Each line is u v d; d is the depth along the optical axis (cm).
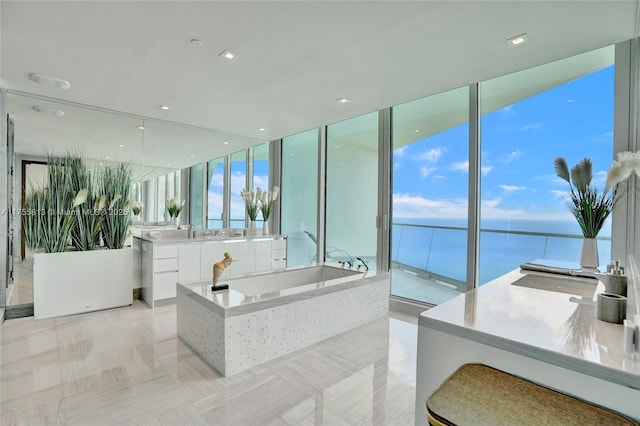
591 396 93
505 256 347
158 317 373
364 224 480
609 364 91
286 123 476
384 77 307
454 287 381
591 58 284
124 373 242
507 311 137
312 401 211
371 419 194
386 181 444
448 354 123
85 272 396
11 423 184
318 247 548
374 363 266
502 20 214
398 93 349
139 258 458
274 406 205
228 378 237
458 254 376
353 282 346
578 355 97
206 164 532
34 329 332
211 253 470
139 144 455
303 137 584
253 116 440
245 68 290
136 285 457
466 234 368
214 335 250
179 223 504
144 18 214
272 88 337
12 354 272
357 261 473
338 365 261
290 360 269
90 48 255
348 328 339
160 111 420
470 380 108
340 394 220
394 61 274
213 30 229
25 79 319
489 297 160
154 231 475
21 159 365
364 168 480
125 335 316
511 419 91
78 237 396
